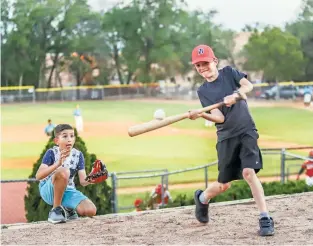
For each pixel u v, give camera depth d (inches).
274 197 345.1
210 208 321.4
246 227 270.7
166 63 2923.2
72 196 310.8
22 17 2812.5
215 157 1312.7
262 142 1475.1
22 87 2511.1
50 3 2881.4
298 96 2352.4
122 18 2942.9
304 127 1674.5
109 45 2952.8
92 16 2955.2
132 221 299.3
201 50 264.2
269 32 2802.7
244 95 253.3
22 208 749.3
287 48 2770.7
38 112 2064.5
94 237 268.8
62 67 2913.4
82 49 2918.3
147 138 1549.0
